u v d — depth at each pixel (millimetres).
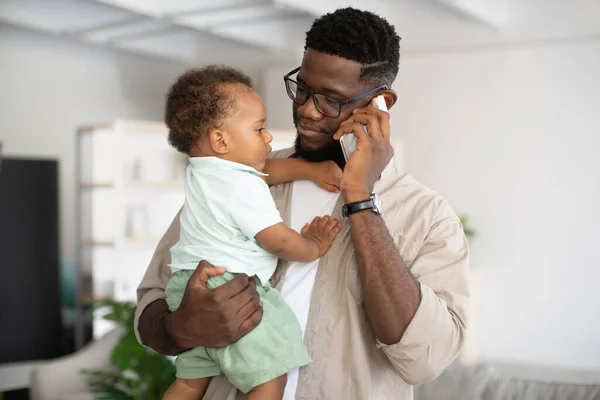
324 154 1705
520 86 6574
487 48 6691
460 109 6852
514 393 3180
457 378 3293
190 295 1505
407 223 1635
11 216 6590
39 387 4766
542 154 6508
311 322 1590
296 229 1685
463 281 1591
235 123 1626
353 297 1587
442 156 6953
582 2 5941
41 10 6227
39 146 7234
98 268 6020
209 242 1604
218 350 1552
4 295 6512
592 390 3039
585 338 6391
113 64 7812
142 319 1678
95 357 4910
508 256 6695
